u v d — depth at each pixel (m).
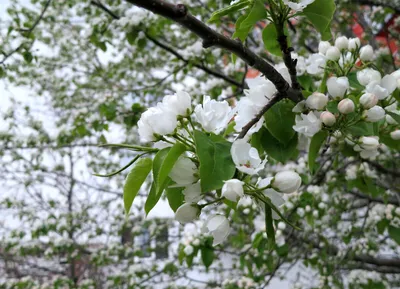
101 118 3.96
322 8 1.17
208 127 1.07
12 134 5.22
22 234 5.39
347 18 4.50
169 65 5.22
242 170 0.91
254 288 3.38
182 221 1.00
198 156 0.91
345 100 1.24
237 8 1.27
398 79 1.46
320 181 3.30
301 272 5.49
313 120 1.29
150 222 5.41
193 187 0.97
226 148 0.97
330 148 2.15
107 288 5.10
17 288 5.09
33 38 4.13
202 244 2.65
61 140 4.38
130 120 3.87
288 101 1.37
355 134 1.39
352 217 3.96
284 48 1.21
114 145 0.99
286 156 1.38
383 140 1.62
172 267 4.45
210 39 1.19
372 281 3.68
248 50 1.24
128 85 5.63
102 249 5.52
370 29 4.26
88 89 5.95
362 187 2.43
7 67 4.07
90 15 4.54
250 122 1.23
